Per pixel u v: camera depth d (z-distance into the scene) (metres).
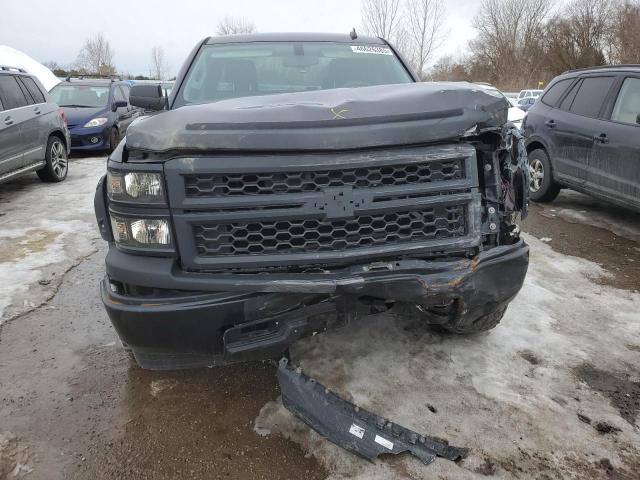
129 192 2.11
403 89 2.39
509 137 2.43
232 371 2.78
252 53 3.65
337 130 2.04
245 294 2.08
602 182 5.30
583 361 2.84
